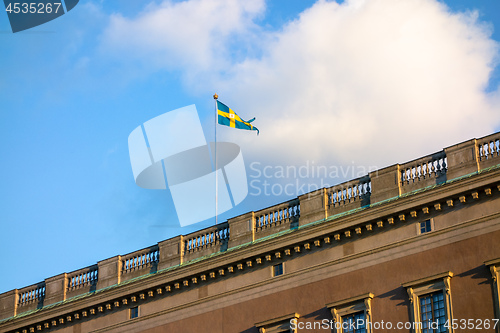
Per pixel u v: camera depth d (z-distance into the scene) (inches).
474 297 2167.8
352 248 2352.4
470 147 2276.1
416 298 2235.5
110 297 2657.5
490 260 2161.7
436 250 2242.9
